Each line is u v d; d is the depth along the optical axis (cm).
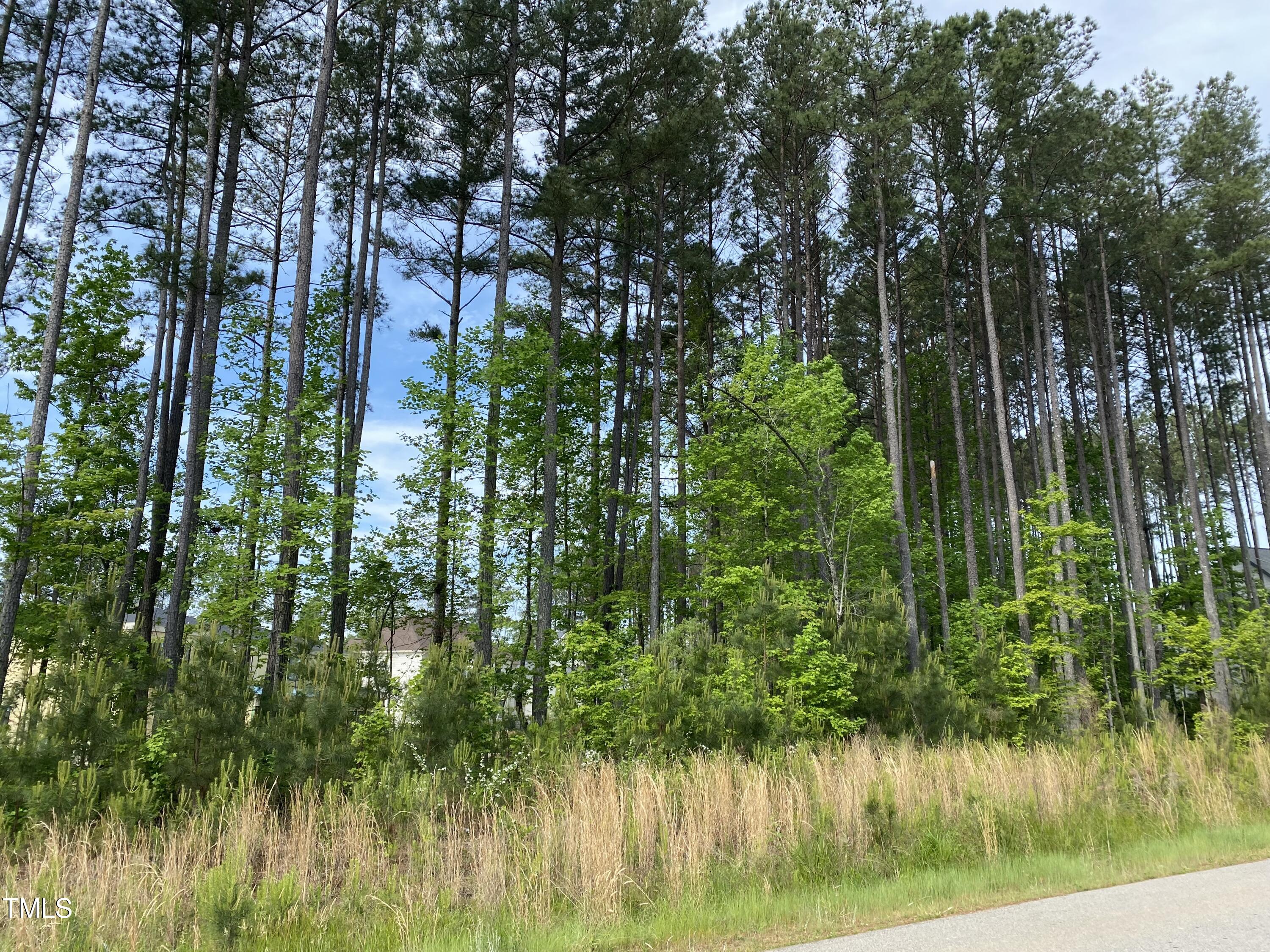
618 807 875
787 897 702
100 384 2044
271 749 977
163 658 1070
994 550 3359
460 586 2042
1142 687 2625
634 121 2361
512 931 636
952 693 1573
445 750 1034
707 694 1230
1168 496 3647
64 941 595
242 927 636
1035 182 2669
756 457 2288
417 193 2327
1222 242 2786
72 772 859
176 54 2062
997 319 3603
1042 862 796
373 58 2331
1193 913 577
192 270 1681
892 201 2486
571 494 2661
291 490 1588
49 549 1359
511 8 2144
